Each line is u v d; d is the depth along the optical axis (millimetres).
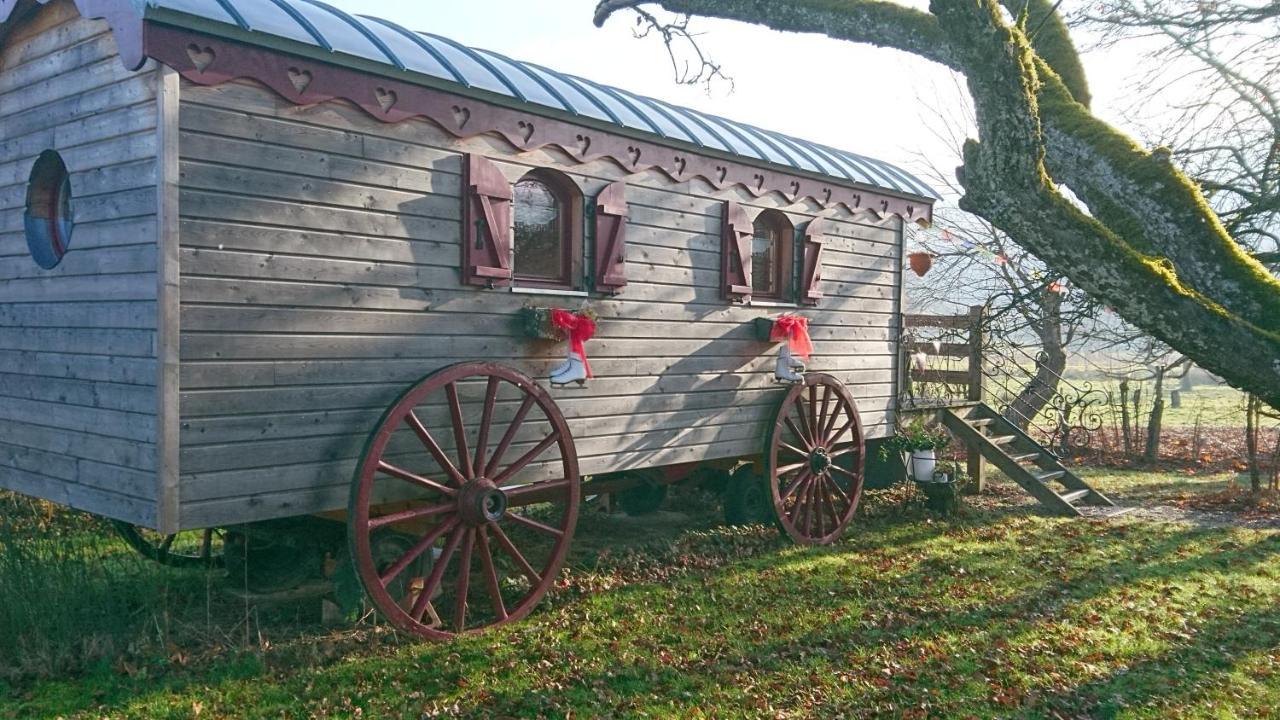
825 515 10914
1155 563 9047
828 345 10523
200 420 5488
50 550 6578
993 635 6797
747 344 9469
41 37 6406
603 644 6500
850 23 6805
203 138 5465
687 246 8773
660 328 8531
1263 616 7344
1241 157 13102
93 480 5969
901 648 6504
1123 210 5180
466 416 6961
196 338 5461
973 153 4426
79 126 6035
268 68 5645
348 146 6148
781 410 9539
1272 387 3855
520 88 7094
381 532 6879
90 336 5973
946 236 13289
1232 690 5805
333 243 6082
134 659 5926
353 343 6211
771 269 10000
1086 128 4883
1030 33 5805
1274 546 9867
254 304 5703
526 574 7172
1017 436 13188
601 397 7996
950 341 14602
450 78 6539
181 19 5223
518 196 7457
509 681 5812
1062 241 4172
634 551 9203
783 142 10273
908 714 5391
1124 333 16125
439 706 5402
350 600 6613
